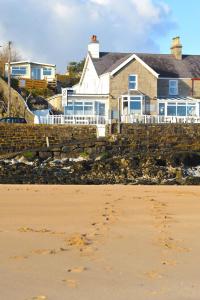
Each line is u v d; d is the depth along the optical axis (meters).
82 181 30.95
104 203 18.55
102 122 43.38
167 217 15.07
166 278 8.62
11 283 8.28
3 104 53.25
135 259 9.89
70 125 41.41
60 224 13.75
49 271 8.99
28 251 10.48
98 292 7.88
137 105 51.72
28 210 16.48
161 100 52.78
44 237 11.91
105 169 34.81
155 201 19.31
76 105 51.59
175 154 37.50
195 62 57.78
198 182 30.88
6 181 30.44
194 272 9.00
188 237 12.02
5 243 11.23
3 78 59.38
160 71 55.16
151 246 11.02
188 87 55.69
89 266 9.34
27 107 52.25
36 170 34.34
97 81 55.25
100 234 12.32
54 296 7.69
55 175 32.78
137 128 41.88
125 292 7.89
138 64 52.59
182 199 20.12
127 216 15.23
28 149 40.00
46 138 40.81
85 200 19.52
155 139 41.97
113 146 40.56
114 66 53.41
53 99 57.22
